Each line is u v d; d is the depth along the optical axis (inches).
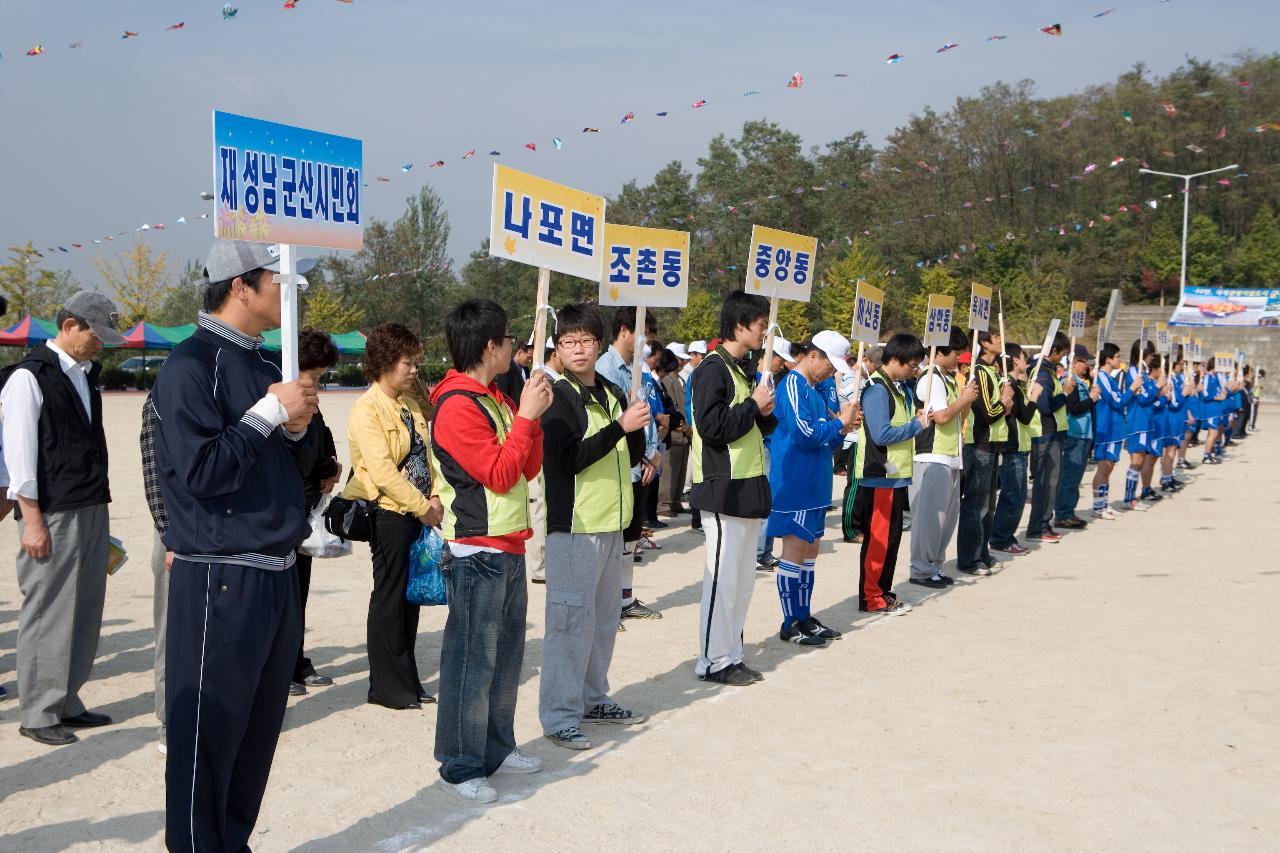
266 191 143.4
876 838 166.1
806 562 284.8
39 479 205.8
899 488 319.6
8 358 1834.4
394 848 161.8
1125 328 2084.2
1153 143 2300.7
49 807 177.3
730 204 2101.4
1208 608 325.7
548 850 161.3
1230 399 797.9
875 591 319.9
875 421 309.6
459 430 174.7
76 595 210.8
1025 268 2218.3
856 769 195.3
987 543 388.8
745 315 237.1
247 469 132.6
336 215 154.3
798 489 277.3
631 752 204.7
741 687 247.0
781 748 206.5
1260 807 179.0
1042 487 450.9
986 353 388.2
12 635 289.6
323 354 222.4
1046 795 183.5
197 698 134.6
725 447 240.2
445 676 181.8
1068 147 2297.0
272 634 139.3
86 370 216.2
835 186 2235.5
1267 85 2321.6
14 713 226.4
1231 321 1898.4
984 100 2372.0
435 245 2322.8
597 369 338.6
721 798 181.8
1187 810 177.5
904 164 2354.8
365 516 225.8
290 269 140.9
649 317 397.1
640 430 217.2
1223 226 2566.4
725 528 243.4
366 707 232.4
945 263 2134.6
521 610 188.2
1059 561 408.2
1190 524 499.5
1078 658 269.9
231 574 135.5
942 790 185.5
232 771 141.5
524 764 193.2
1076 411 470.0
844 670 260.4
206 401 133.5
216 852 138.6
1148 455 573.9
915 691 243.0
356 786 187.0
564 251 192.4
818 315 1979.6
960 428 358.0
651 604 337.4
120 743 208.8
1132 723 220.7
